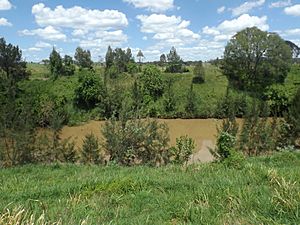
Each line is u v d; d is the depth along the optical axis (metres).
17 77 59.91
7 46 59.50
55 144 25.97
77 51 75.19
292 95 57.09
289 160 14.51
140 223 6.23
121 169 14.02
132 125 25.02
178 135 41.88
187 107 55.69
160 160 24.27
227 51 65.81
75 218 6.26
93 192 8.95
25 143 24.20
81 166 15.41
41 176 12.88
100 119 53.31
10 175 13.16
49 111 45.50
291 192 6.38
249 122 29.00
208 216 6.21
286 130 29.23
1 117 24.84
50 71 66.25
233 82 64.38
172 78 64.62
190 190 8.79
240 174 10.07
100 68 72.62
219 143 13.66
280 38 63.44
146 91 58.66
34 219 5.63
